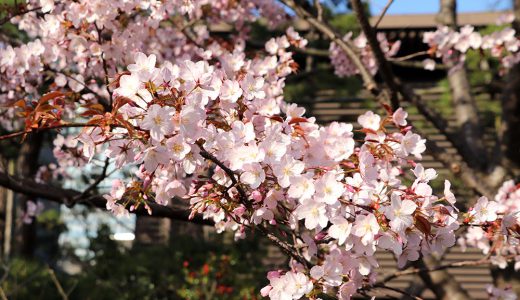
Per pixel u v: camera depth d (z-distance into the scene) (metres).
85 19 3.51
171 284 8.45
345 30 6.79
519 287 5.26
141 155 2.02
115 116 1.93
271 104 2.41
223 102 2.28
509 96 5.40
